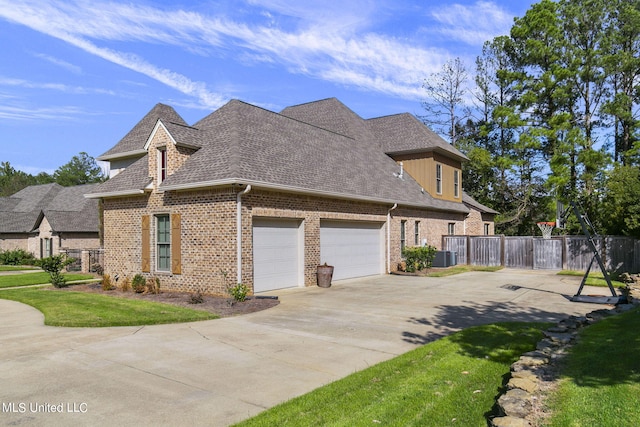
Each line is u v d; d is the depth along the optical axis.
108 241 16.77
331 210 16.89
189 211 13.95
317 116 26.11
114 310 10.94
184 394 5.41
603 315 9.30
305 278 15.55
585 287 15.91
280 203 14.46
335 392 5.31
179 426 4.51
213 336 8.48
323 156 18.73
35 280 19.98
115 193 15.82
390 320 9.99
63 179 83.56
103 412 4.86
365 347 7.64
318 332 8.80
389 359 6.86
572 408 4.33
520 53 34.44
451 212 27.94
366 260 19.53
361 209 18.67
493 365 6.27
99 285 16.44
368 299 13.05
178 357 7.04
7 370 6.37
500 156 38.09
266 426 4.39
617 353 6.07
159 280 14.50
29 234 36.34
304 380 5.92
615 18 30.89
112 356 7.10
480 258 25.39
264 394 5.41
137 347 7.66
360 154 22.66
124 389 5.59
